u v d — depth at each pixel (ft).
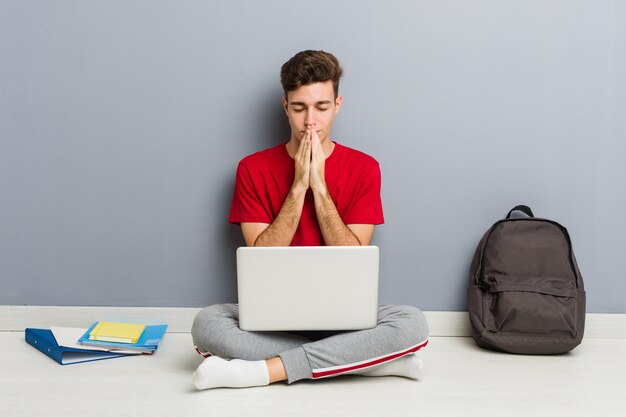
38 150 7.52
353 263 5.56
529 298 6.93
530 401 5.46
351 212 6.83
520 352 6.95
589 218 7.66
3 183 7.55
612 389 5.81
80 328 7.30
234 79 7.48
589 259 7.69
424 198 7.61
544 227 7.30
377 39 7.45
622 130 7.58
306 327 5.62
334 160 6.94
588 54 7.52
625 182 7.62
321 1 7.42
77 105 7.49
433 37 7.47
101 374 6.03
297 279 5.56
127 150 7.54
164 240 7.61
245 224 6.91
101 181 7.55
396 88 7.50
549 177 7.62
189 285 7.64
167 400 5.34
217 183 7.57
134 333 6.81
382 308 6.15
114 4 7.40
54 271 7.61
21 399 5.34
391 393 5.58
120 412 5.07
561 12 7.48
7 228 7.58
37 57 7.44
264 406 5.22
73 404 5.24
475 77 7.52
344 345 5.62
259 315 5.61
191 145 7.54
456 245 7.65
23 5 7.39
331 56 6.72
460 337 7.66
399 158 7.56
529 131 7.58
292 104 6.55
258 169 6.97
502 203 7.63
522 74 7.52
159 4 7.41
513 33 7.49
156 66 7.46
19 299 7.64
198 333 5.96
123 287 7.64
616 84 7.54
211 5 7.42
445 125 7.55
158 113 7.50
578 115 7.57
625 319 7.69
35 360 6.47
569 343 6.84
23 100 7.48
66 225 7.58
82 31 7.42
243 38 7.45
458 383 5.90
